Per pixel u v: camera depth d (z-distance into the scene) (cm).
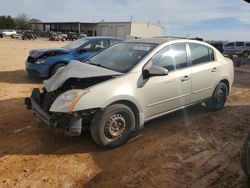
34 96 543
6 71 1206
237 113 693
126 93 481
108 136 480
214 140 537
